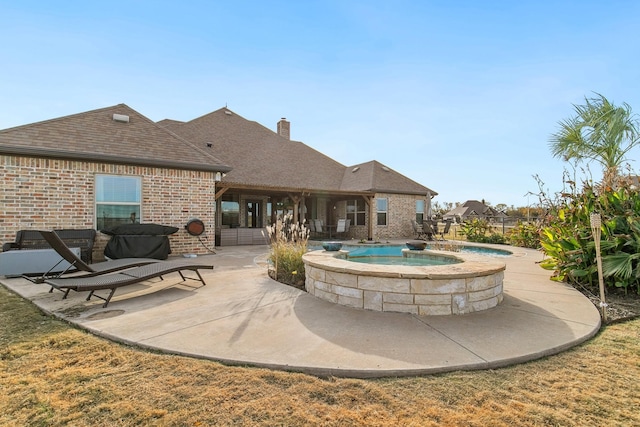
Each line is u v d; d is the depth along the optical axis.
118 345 3.22
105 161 8.91
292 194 15.11
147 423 2.03
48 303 4.67
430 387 2.48
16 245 7.36
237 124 19.25
